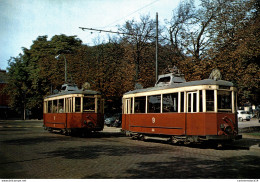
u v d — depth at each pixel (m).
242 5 23.41
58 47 47.94
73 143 15.58
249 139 16.28
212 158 10.24
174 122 14.52
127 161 9.59
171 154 11.30
